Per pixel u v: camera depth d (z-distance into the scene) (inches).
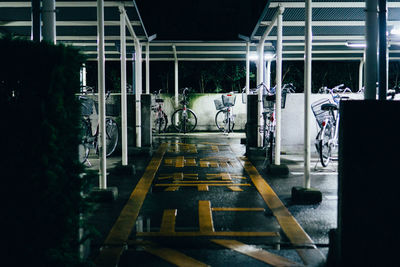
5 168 92.2
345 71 757.3
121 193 215.2
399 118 107.8
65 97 98.9
